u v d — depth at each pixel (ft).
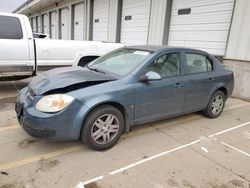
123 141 11.48
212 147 11.42
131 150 10.63
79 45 19.75
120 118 10.58
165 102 12.11
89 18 46.26
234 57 21.63
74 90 9.68
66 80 10.12
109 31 39.99
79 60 19.95
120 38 38.09
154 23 29.96
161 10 28.58
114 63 12.57
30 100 9.66
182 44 27.45
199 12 24.94
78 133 9.61
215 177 8.96
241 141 12.26
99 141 10.25
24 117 9.41
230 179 8.89
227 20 22.26
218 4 22.88
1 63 16.81
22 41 17.30
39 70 18.38
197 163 9.87
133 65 11.47
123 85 10.44
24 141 10.93
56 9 65.67
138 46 13.48
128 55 12.57
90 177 8.52
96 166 9.23
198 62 13.91
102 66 12.84
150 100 11.40
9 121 13.19
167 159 10.05
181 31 27.37
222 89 15.65
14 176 8.34
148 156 10.20
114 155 10.12
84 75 10.95
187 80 12.85
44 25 82.89
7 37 16.84
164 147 11.12
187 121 14.71
